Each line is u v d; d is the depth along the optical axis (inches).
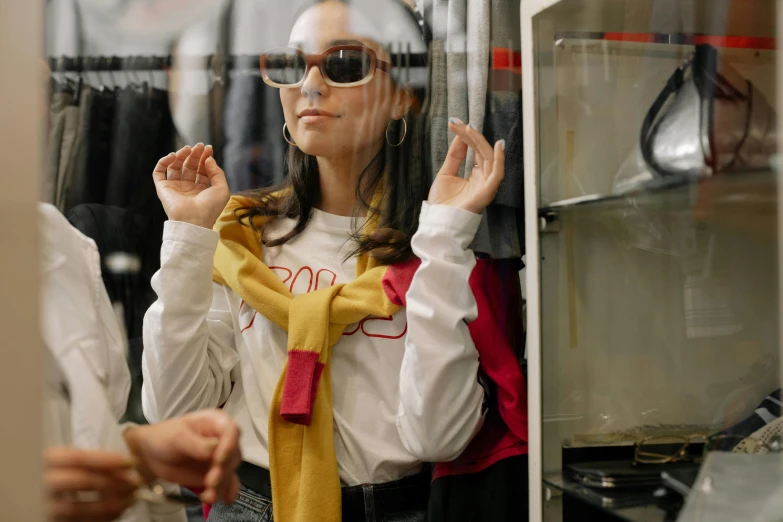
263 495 38.0
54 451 22.3
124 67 39.4
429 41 39.5
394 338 38.9
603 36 34.4
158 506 27.7
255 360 39.1
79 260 27.3
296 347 37.6
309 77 39.0
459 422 37.0
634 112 33.5
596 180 35.0
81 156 39.0
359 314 38.2
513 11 39.8
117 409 29.7
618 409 34.8
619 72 34.0
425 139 39.8
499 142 38.3
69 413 24.2
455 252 37.3
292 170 40.0
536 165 35.6
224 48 39.7
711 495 28.8
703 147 29.9
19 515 16.0
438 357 36.4
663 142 31.7
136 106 39.4
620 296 35.1
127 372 30.1
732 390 31.2
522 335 39.9
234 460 28.8
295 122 39.5
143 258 39.4
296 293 39.4
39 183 16.8
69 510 22.5
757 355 30.0
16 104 16.3
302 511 36.5
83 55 39.0
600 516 32.7
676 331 32.9
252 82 39.9
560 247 35.7
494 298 39.4
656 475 31.4
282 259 40.1
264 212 40.4
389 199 39.5
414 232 39.2
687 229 31.6
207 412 28.9
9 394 16.0
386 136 39.7
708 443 31.0
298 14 39.3
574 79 35.1
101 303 28.7
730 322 30.8
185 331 36.8
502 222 40.0
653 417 33.8
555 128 35.6
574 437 35.4
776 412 29.2
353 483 38.1
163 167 38.7
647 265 33.9
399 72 39.5
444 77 39.6
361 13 39.2
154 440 27.4
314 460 37.0
